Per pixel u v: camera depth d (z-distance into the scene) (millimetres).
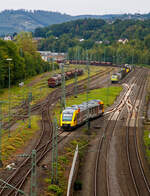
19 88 175375
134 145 84062
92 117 107250
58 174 58875
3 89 167375
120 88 187750
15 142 76812
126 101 150500
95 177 60500
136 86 197375
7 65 175375
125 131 98188
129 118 116125
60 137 84438
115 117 117250
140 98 158125
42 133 86875
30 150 72000
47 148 73938
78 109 95625
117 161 71000
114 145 83312
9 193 48406
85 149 78125
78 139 84312
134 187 57219
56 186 53031
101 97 155625
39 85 189375
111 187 56625
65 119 91312
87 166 66812
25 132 87562
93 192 54125
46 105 132125
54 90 172750
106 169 65562
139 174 63969
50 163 63875
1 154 66812
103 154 75188
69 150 74375
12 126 95000
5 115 108562
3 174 56719
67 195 48625
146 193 55156
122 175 62656
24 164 62219
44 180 55500
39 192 50438
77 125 94688
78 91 172750
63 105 115562
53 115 113500
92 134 91688
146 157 75250
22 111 118188
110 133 94938
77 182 56406
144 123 108375
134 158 73812
